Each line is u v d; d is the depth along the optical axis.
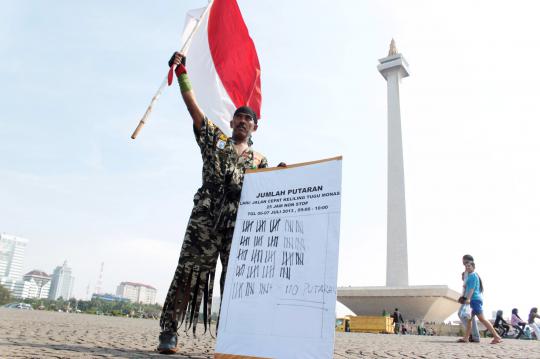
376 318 26.31
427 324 33.91
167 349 3.72
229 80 5.45
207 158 3.81
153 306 96.19
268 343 2.97
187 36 5.23
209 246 3.68
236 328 3.11
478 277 10.59
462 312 10.48
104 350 3.97
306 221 3.23
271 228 3.34
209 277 3.69
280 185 3.47
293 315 2.98
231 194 3.73
